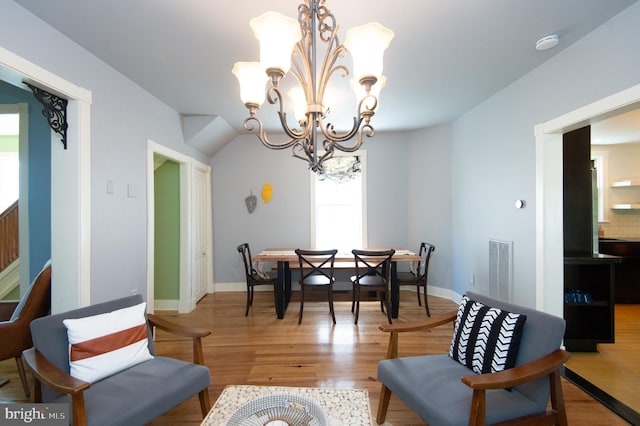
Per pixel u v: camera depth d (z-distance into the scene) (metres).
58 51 1.87
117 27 1.84
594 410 1.79
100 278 2.21
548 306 2.39
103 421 1.23
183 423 1.72
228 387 1.98
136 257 2.67
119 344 1.60
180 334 1.79
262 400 1.35
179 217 3.69
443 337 2.83
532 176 2.52
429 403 1.33
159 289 3.74
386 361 1.69
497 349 1.46
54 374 1.27
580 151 2.59
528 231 2.57
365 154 4.51
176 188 3.70
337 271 4.49
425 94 3.01
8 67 1.57
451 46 2.10
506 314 1.52
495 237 3.06
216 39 1.99
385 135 4.50
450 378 1.49
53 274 2.00
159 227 3.72
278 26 1.11
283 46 1.13
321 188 4.64
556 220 2.38
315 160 1.59
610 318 2.49
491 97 3.08
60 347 1.49
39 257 2.58
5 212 3.25
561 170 2.37
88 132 2.09
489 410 1.28
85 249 2.04
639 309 3.61
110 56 2.19
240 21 1.80
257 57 2.23
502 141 2.91
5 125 4.02
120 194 2.45
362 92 1.60
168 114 3.26
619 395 1.92
